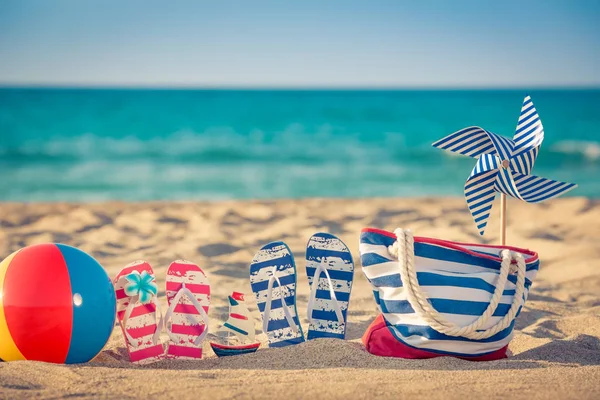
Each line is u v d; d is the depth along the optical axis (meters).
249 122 30.05
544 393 2.74
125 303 3.48
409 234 3.28
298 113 35.06
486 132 3.83
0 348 3.13
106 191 12.31
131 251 6.64
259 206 9.61
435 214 9.05
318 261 3.76
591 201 10.00
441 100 48.66
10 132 23.70
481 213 3.89
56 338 3.09
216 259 6.36
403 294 3.34
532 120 3.89
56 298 3.08
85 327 3.14
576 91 71.69
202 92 60.72
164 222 8.39
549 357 3.45
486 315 3.19
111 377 2.91
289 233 7.73
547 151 18.83
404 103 44.62
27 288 3.06
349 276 3.73
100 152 18.45
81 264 3.23
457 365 3.20
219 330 4.06
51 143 20.52
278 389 2.76
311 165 16.47
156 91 62.88
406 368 3.14
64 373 2.93
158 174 14.61
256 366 3.20
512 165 3.77
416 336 3.31
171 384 2.81
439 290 3.26
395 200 10.29
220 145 20.83
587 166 16.30
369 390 2.76
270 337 3.60
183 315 3.53
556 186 3.73
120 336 3.91
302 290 5.20
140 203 9.77
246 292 5.04
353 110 37.62
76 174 14.36
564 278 5.75
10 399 2.58
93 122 27.56
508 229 7.91
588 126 30.59
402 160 17.39
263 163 16.83
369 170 15.66
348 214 9.02
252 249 6.81
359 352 3.35
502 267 3.29
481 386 2.82
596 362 3.39
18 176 13.92
